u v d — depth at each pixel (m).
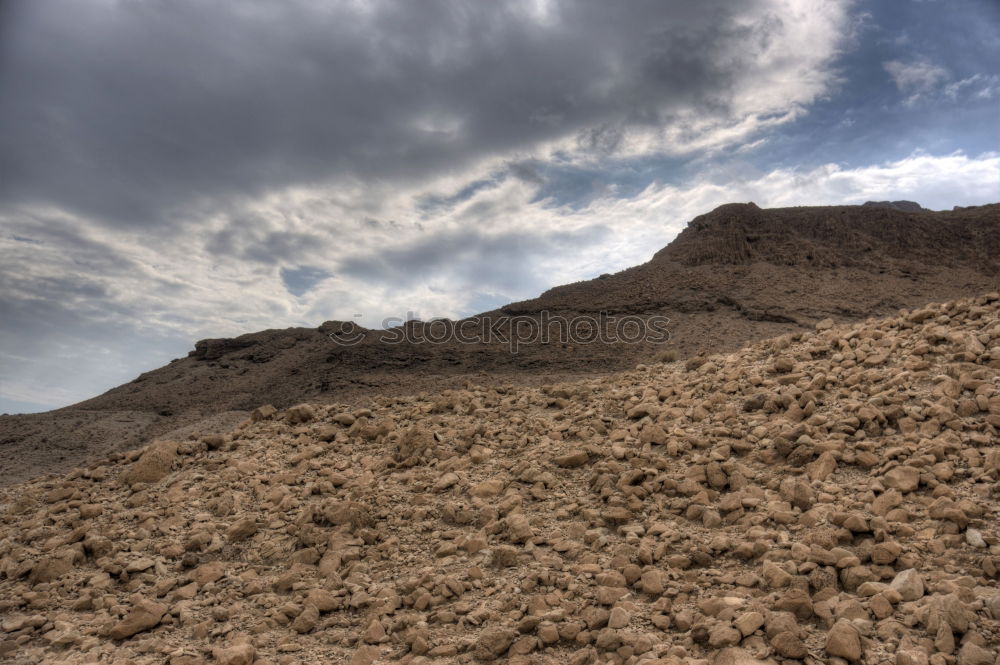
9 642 7.22
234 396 55.09
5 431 46.16
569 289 74.25
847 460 8.80
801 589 6.44
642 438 10.83
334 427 13.62
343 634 7.14
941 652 5.32
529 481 10.26
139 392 60.84
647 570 7.36
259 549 9.22
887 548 6.75
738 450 9.84
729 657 5.61
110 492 11.57
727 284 64.44
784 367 12.32
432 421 13.73
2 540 10.08
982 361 10.20
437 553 8.54
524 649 6.36
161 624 7.54
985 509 7.25
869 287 61.75
